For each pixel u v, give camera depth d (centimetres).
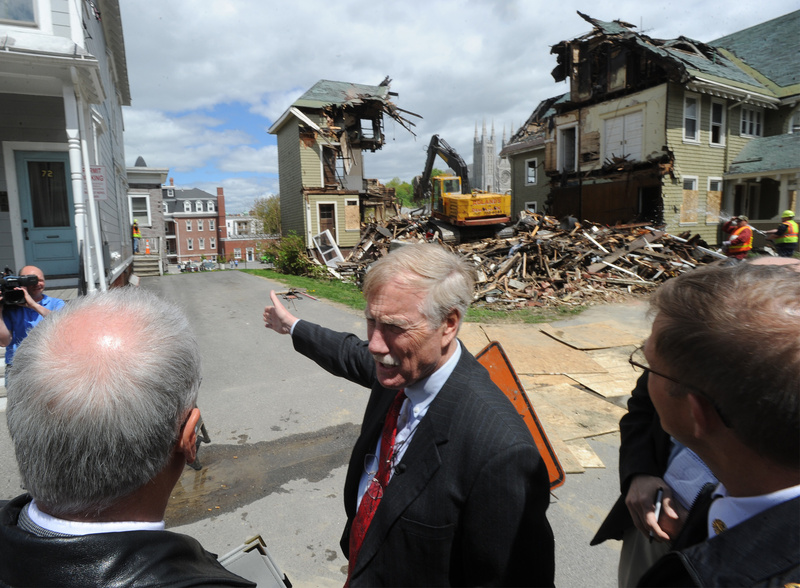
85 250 692
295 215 2497
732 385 73
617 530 145
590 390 551
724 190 2073
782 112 2200
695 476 114
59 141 912
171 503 337
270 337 764
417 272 130
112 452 76
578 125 2202
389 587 126
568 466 377
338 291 1284
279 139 2650
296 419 477
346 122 2564
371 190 2733
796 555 68
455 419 127
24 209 904
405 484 128
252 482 365
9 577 76
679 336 83
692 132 1927
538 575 117
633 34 1927
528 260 1301
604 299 1111
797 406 68
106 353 81
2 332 371
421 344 131
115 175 1422
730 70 2225
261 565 137
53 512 81
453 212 1902
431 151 2350
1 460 389
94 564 72
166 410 84
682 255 1427
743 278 82
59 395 76
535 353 680
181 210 6694
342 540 167
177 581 76
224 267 5569
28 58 630
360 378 185
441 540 121
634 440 140
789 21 2497
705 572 75
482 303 1083
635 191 1955
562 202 2312
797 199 1867
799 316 73
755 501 79
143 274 1948
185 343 94
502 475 115
